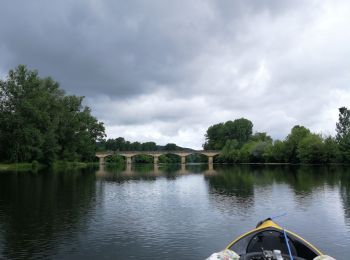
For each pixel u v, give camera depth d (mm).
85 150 117000
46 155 92250
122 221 22547
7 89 83812
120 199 32219
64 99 104438
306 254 12758
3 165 84188
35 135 82125
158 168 106062
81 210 26406
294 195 33969
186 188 41656
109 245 17219
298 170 76000
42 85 93062
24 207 27547
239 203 29516
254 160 137500
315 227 20703
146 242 17719
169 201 31016
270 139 157375
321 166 93812
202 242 17688
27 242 17766
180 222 22219
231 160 150250
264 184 45156
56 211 25984
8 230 20125
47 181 49562
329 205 28078
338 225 21172
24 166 85625
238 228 20547
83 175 64625
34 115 82188
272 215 24250
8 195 34312
